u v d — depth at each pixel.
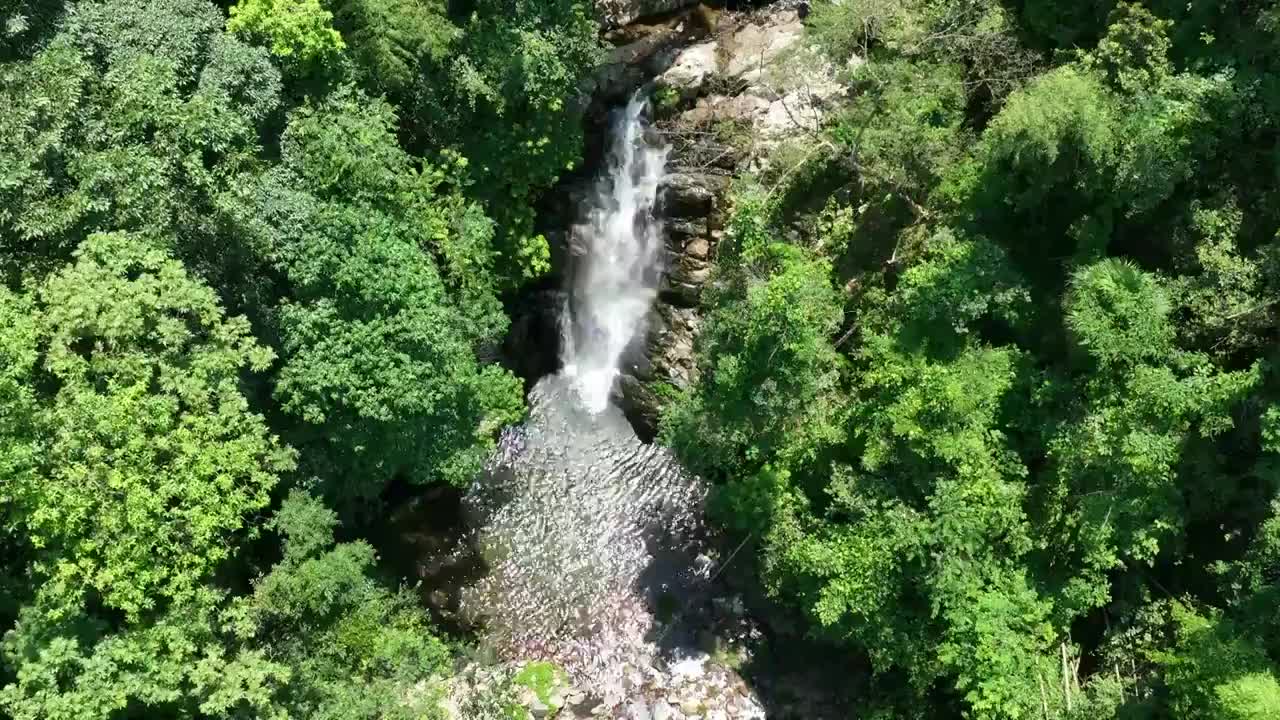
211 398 21.67
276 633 23.52
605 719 28.19
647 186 35.34
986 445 23.52
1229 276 21.83
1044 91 22.28
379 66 26.36
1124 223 24.17
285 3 23.89
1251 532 22.48
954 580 22.38
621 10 36.56
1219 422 21.72
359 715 23.41
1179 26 23.75
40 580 20.19
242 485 22.02
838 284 28.09
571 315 37.09
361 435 25.59
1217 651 20.61
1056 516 22.84
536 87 29.16
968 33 25.95
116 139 20.81
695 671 29.33
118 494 19.23
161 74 21.56
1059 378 23.69
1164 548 23.80
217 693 20.25
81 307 19.03
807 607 25.50
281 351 24.81
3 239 19.88
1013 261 24.95
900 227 28.20
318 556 24.97
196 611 20.42
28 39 21.41
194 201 21.80
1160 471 21.75
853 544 23.59
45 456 18.72
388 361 24.62
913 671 23.41
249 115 23.02
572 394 36.94
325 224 23.77
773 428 25.44
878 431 24.34
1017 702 21.72
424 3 26.98
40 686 18.92
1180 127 22.56
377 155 25.25
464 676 28.84
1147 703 22.06
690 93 34.62
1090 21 25.62
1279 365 21.56
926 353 24.38
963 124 27.33
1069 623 23.47
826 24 26.78
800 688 28.52
